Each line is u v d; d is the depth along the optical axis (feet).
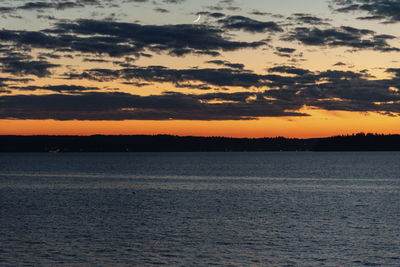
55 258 95.30
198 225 132.87
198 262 93.15
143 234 119.34
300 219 143.84
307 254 99.14
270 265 91.15
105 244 107.65
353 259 95.45
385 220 142.10
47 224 133.80
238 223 136.26
